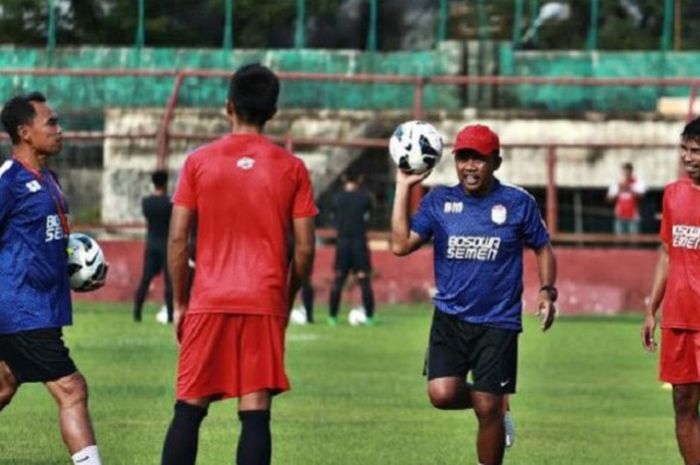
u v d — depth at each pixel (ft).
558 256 271.08
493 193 85.40
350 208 226.38
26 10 327.06
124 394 133.59
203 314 73.92
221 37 330.75
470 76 310.86
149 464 98.53
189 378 74.23
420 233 86.07
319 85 300.81
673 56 315.78
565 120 298.35
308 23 339.98
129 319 226.99
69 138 276.82
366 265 227.40
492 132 85.46
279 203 74.38
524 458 104.94
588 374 162.30
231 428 114.83
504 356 84.84
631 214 276.62
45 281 80.89
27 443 106.01
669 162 290.97
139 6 326.85
